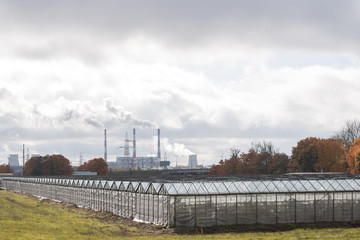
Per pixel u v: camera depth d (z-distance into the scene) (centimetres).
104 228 7506
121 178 11581
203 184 7731
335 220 8256
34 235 6222
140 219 8475
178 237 6425
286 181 8181
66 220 8169
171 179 9512
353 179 8612
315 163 17600
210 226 7562
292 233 6875
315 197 8181
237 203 7762
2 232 6272
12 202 12181
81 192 11712
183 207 7506
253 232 7219
